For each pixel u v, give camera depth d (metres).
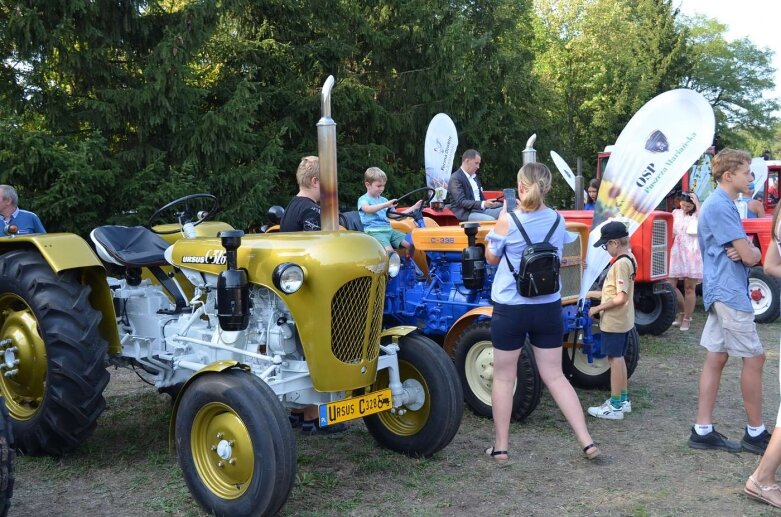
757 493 3.44
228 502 3.18
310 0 12.30
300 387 3.46
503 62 15.76
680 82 31.06
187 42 9.42
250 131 10.25
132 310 4.32
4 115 8.69
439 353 3.95
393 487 3.65
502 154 16.20
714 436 4.20
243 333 3.63
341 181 12.39
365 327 3.52
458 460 4.05
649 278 7.49
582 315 5.28
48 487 3.69
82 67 9.05
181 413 3.35
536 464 4.00
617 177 5.48
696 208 8.16
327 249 3.38
